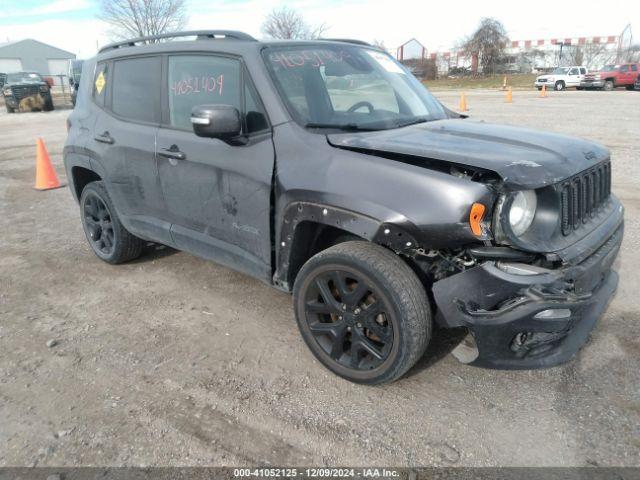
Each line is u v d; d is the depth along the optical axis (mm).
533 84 36781
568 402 2816
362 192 2670
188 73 3680
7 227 6371
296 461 2498
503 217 2438
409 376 3092
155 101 3934
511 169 2459
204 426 2740
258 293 4289
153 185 3953
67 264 5062
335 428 2699
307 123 3100
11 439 2684
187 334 3672
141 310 4051
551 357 2660
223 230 3521
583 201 2848
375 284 2697
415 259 2705
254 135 3217
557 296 2404
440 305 2613
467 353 2775
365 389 2994
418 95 3953
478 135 3053
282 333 3641
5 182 8969
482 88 34938
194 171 3555
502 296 2475
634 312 3686
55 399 2994
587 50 45250
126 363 3332
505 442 2564
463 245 2508
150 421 2787
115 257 4805
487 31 45500
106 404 2936
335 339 3016
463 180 2494
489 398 2883
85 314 4016
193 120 3006
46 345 3568
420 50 47656
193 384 3096
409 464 2459
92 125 4520
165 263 4988
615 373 3029
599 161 3025
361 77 3650
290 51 3492
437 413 2781
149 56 4008
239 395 2980
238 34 3525
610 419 2676
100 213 4855
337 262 2832
